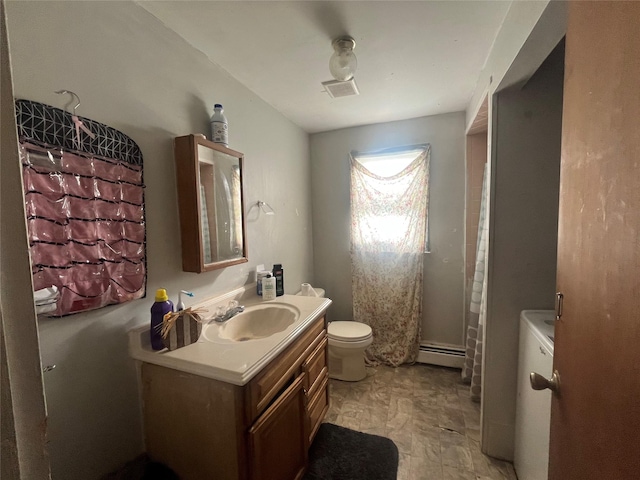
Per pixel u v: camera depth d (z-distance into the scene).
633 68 0.43
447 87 1.88
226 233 1.51
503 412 1.51
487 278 1.49
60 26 0.88
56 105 0.87
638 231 0.41
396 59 1.54
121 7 1.06
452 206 2.40
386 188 2.53
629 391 0.43
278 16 1.19
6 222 0.32
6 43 0.32
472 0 1.12
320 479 1.40
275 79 1.72
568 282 0.67
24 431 0.33
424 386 2.19
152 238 1.18
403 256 2.51
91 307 0.95
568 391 0.65
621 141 0.46
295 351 1.31
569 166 0.66
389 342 2.56
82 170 0.92
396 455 1.54
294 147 2.46
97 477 0.99
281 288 1.85
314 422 1.53
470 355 2.18
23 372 0.33
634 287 0.42
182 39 1.33
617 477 0.45
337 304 2.83
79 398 0.94
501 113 1.41
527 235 1.42
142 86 1.14
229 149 1.48
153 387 1.09
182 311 1.12
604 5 0.51
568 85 0.67
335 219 2.77
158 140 1.21
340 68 1.37
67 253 0.88
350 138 2.64
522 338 1.38
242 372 0.94
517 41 1.08
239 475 0.99
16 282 0.32
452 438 1.67
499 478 1.40
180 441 1.07
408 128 2.46
